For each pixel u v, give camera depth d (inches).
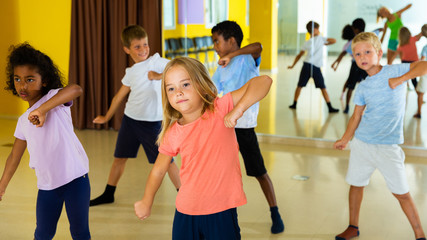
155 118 140.0
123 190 160.9
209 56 234.2
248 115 121.5
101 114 256.5
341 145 119.7
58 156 88.5
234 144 74.6
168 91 71.2
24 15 269.6
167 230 128.8
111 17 246.1
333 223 132.0
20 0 268.7
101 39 248.1
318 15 211.8
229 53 125.4
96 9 246.8
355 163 118.3
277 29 220.4
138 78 137.7
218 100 73.3
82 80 255.1
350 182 120.0
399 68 110.3
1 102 287.0
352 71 210.4
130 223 133.4
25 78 86.7
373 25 201.8
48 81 90.1
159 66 139.7
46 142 87.7
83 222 92.7
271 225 130.8
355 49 113.0
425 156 199.5
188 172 74.4
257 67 131.3
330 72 215.0
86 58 254.2
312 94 220.5
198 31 234.4
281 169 183.3
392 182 114.1
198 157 72.9
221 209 74.0
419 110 200.4
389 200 148.4
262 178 125.8
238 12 225.5
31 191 160.9
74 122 260.4
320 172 179.0
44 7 264.7
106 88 253.0
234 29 125.1
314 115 222.1
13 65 87.0
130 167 187.5
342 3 206.2
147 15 238.4
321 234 125.1
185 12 235.3
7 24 273.4
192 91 70.2
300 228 128.8
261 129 233.6
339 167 185.3
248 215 137.9
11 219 137.3
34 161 88.8
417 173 176.4
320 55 215.3
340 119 217.2
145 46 139.0
